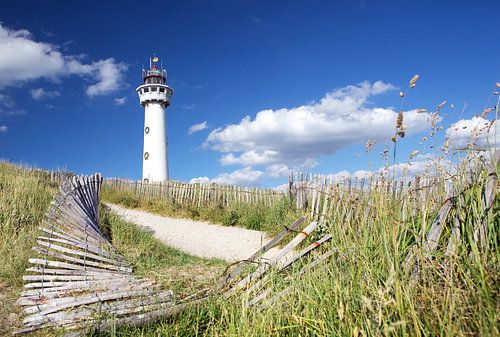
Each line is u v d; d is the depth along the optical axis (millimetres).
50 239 6289
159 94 28281
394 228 2396
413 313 1810
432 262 2184
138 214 13055
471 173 2402
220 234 9812
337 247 3047
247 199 11898
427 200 2793
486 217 2182
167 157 29297
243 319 2910
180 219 12141
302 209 8938
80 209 8133
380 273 2385
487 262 2051
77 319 3828
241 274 4742
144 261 6445
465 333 1763
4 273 5188
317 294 2740
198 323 3492
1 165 13688
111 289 4762
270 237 9008
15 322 3885
